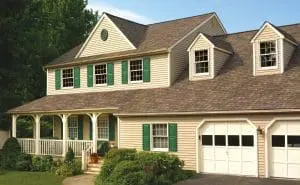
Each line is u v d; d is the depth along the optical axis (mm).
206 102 23875
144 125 25953
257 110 21391
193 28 30078
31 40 42844
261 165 21781
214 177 22094
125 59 29953
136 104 26750
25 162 28578
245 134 22453
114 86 30484
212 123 23562
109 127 29891
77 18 54094
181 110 24109
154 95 27141
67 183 22672
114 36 31250
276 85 22828
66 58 34469
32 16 43344
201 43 26859
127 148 24984
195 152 23922
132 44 30062
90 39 32656
